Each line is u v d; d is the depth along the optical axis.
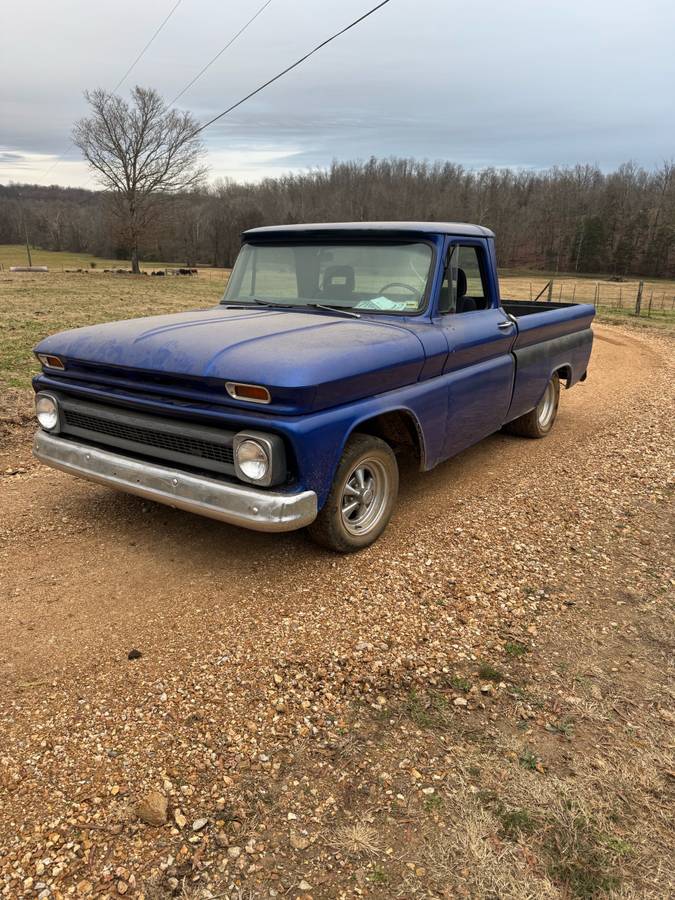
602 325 20.86
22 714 2.57
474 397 4.69
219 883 1.90
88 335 3.89
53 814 2.11
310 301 4.53
